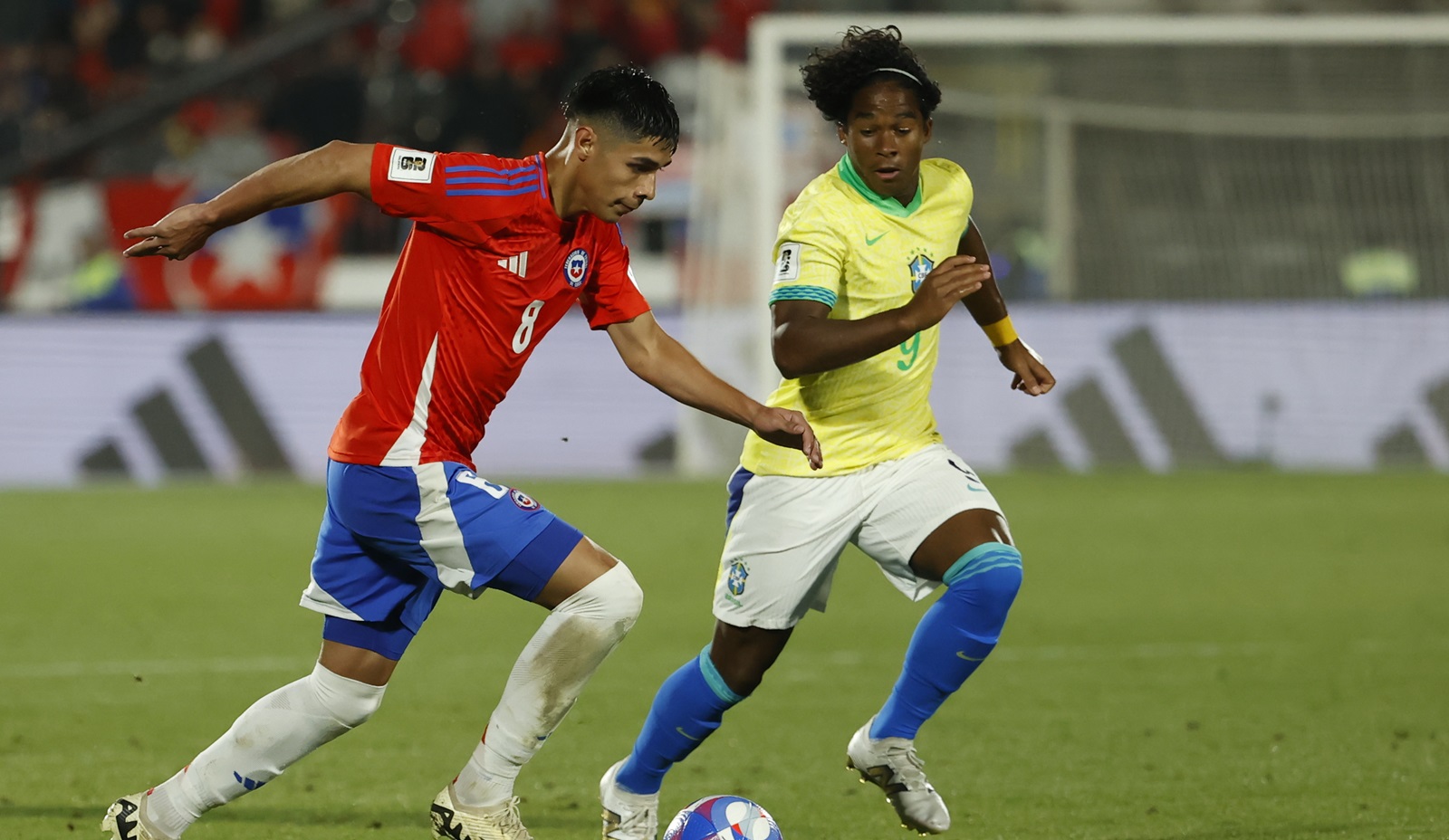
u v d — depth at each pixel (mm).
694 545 39094
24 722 21812
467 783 13805
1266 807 16953
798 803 17594
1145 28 50688
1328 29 50625
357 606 13914
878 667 25938
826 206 15438
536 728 13695
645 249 61750
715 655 15609
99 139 62219
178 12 70000
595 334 54719
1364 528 41531
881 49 15078
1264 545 38938
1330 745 20016
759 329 50656
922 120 15234
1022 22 51594
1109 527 41969
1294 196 57156
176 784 13766
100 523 43562
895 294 15609
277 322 54000
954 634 14898
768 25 50750
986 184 57250
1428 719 21609
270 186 13016
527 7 68750
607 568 13633
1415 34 50344
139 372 53594
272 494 49531
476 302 13469
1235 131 57188
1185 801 17297
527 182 13359
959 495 15273
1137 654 26656
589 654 13594
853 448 15523
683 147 62438
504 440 54281
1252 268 57250
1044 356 53281
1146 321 53344
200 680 24828
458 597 33500
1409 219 56875
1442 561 36531
